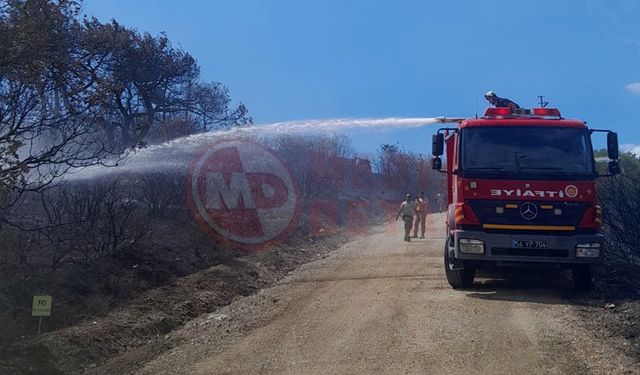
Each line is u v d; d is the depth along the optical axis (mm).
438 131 13469
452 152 13820
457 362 8211
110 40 13773
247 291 14367
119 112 19281
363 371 7988
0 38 8797
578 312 10820
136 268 12828
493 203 12133
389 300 12000
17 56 9078
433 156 13453
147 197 16750
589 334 9422
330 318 10883
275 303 12648
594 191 12055
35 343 8688
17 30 9000
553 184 12047
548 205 12016
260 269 16438
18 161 9305
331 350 8945
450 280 13047
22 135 9781
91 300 10703
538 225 11992
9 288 10055
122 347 9781
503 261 12070
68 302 10430
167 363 8883
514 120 12648
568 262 11867
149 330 10617
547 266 12195
